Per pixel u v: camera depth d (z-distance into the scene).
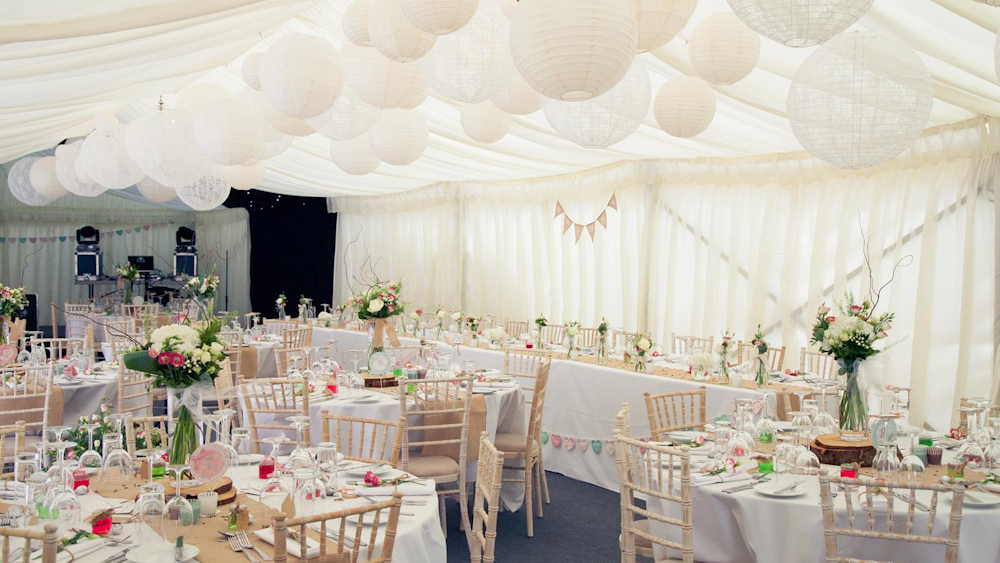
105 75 5.01
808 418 3.80
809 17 2.66
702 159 9.18
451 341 9.03
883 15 4.66
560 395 7.47
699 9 4.95
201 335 3.27
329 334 11.66
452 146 9.48
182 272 16.86
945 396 7.07
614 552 5.25
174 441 3.25
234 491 3.24
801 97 3.65
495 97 4.21
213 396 3.29
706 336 9.12
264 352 10.05
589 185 10.64
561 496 6.66
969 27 4.52
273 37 7.04
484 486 3.62
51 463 3.53
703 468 3.84
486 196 12.53
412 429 5.07
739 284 8.95
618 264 10.49
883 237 7.66
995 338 6.52
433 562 3.10
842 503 3.34
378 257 15.13
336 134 5.27
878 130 3.55
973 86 5.43
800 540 3.33
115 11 3.28
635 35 2.87
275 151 6.39
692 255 9.47
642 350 6.95
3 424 5.68
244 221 18.02
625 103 3.87
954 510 2.83
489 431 5.82
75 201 18.12
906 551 3.27
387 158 5.60
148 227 18.81
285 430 5.50
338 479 3.58
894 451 3.52
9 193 17.59
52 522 2.65
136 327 9.94
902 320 7.47
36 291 17.97
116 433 3.52
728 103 6.46
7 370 5.91
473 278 12.84
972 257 6.80
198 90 6.84
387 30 3.58
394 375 6.32
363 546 2.77
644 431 6.70
